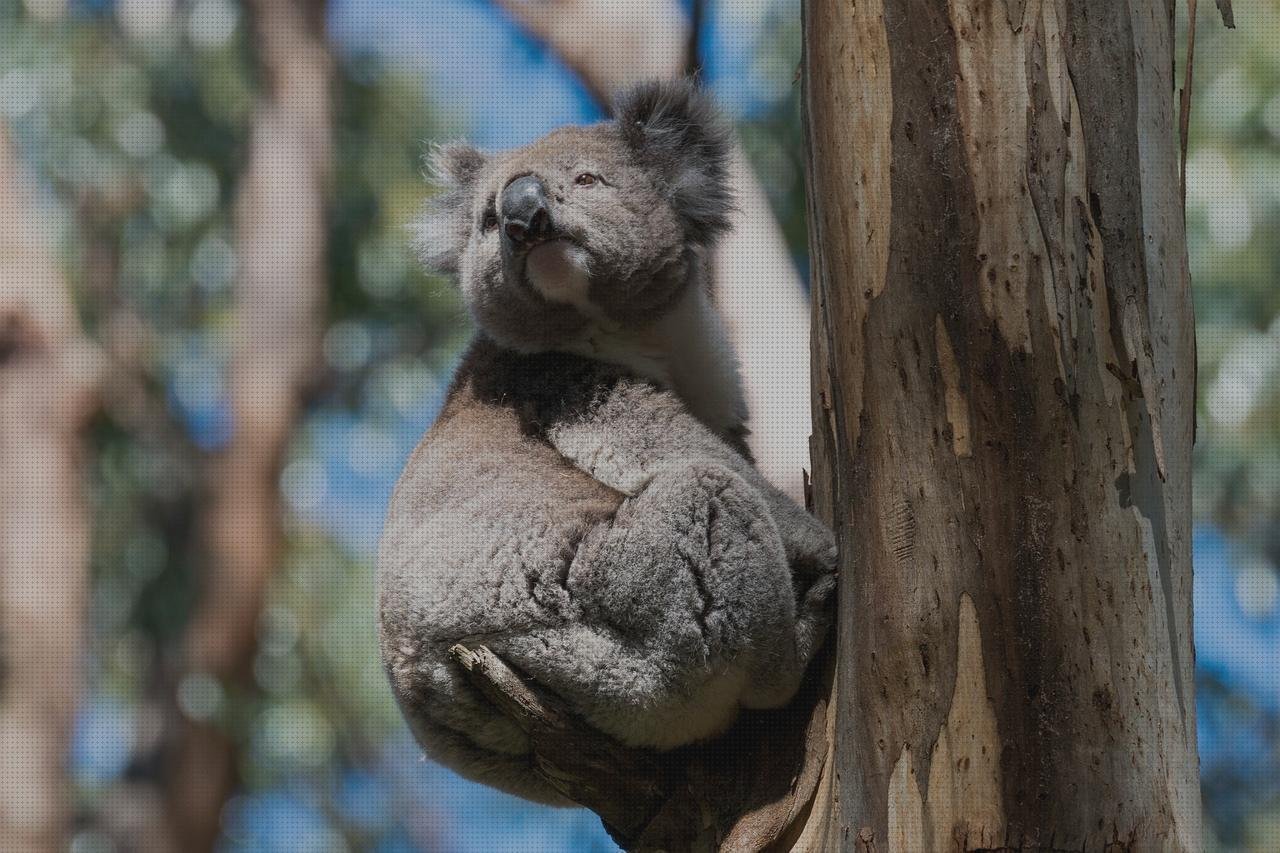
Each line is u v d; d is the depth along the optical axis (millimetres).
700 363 6520
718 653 5051
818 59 4484
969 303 4133
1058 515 4000
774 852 4855
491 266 6324
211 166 17953
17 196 16641
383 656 5859
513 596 5359
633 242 6203
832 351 4461
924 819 4004
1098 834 3854
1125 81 4207
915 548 4129
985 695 3986
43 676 15477
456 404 6293
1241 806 15234
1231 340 12664
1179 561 4074
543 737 5180
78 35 17281
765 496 5277
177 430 17922
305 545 17922
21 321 16188
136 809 16031
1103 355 4047
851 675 4270
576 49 11766
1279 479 12961
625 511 5316
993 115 4176
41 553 15758
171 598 17406
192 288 18156
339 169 18469
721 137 6543
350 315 18359
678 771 5250
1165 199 4250
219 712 15727
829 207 4414
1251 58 12797
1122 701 3898
